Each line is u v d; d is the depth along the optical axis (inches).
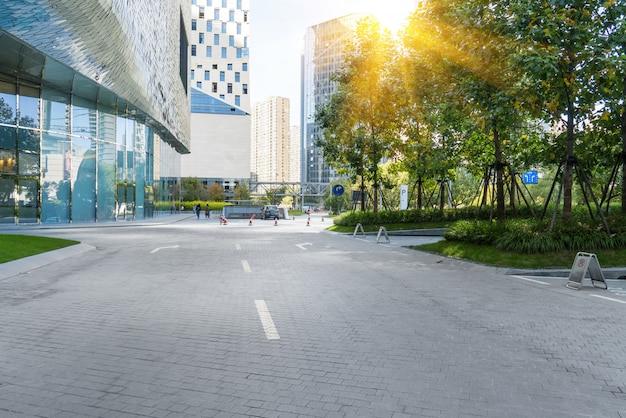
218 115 4015.8
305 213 3240.7
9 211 1053.2
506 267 493.7
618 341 233.1
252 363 198.2
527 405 156.7
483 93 553.3
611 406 156.4
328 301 327.3
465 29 576.4
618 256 486.6
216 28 4141.2
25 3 664.4
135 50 1120.2
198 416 147.5
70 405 155.6
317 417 146.8
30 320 272.4
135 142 1524.4
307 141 6358.3
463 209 1154.0
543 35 463.2
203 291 363.6
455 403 157.9
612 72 458.0
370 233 1053.8
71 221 1204.5
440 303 322.7
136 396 163.0
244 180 4045.3
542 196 1611.7
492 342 230.5
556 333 247.6
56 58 890.7
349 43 1055.0
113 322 268.1
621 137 626.5
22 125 1072.2
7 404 156.2
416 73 751.7
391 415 148.5
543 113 579.8
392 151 1168.8
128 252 641.6
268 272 466.0
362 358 205.2
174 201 2600.9
